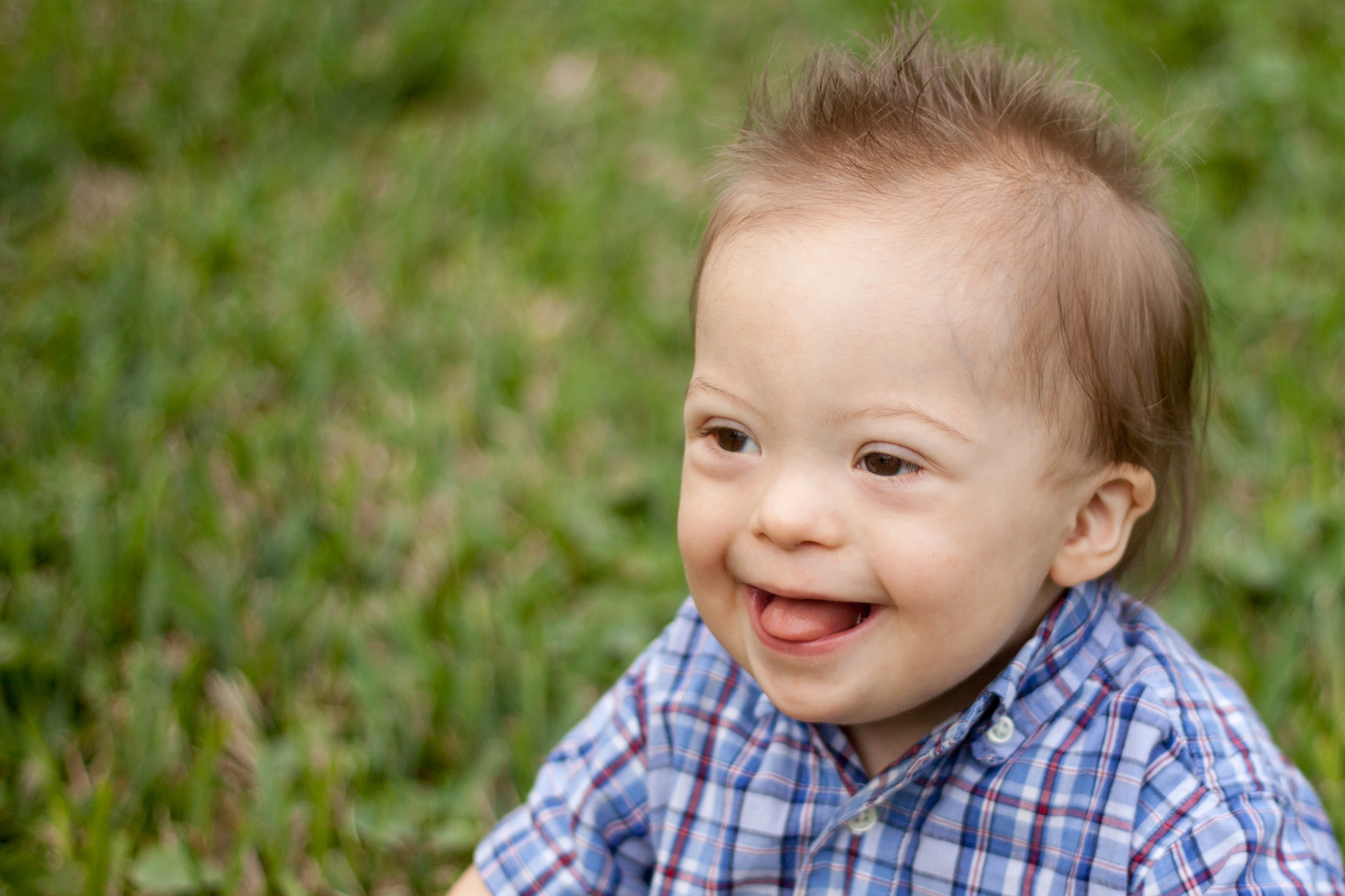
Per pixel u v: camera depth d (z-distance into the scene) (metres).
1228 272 2.71
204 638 1.93
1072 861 1.12
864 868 1.19
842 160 1.10
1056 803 1.14
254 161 3.40
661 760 1.33
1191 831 1.10
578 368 2.62
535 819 1.41
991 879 1.15
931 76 1.18
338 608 2.03
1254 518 2.16
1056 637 1.18
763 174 1.12
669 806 1.30
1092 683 1.18
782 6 4.12
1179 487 1.31
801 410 1.02
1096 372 1.08
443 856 1.67
